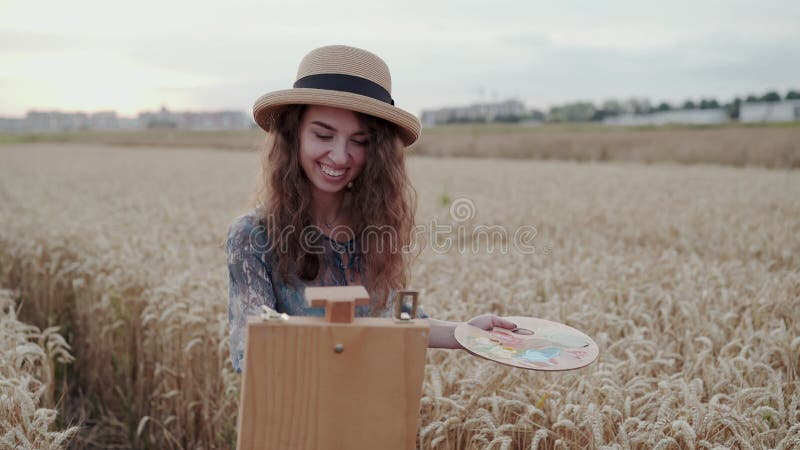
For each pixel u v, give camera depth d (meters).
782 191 13.35
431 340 2.12
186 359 3.76
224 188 14.44
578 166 23.64
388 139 2.05
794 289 4.36
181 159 29.11
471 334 1.90
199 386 3.72
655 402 2.58
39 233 6.73
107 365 4.54
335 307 1.45
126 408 4.18
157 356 4.11
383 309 2.24
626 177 17.81
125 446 4.12
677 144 31.69
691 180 16.52
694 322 3.74
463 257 5.72
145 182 16.22
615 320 3.62
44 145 50.50
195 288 4.53
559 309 3.90
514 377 2.75
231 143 49.66
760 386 2.88
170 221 8.27
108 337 4.57
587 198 12.32
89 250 6.05
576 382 2.71
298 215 2.02
